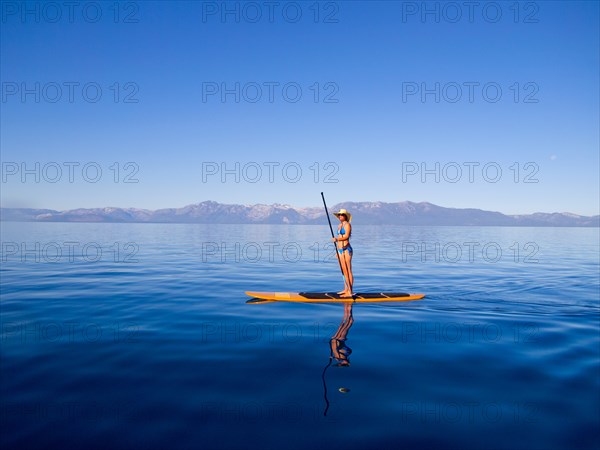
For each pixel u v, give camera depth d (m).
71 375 4.55
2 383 4.32
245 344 5.79
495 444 3.21
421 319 7.50
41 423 3.45
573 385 4.39
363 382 4.43
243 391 4.16
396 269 16.14
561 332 6.56
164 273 13.96
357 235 62.59
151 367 4.83
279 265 17.36
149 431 3.34
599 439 3.31
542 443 3.24
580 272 15.16
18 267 15.19
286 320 7.35
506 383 4.43
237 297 9.60
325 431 3.38
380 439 3.26
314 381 4.45
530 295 10.06
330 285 11.80
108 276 12.96
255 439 3.23
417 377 4.59
